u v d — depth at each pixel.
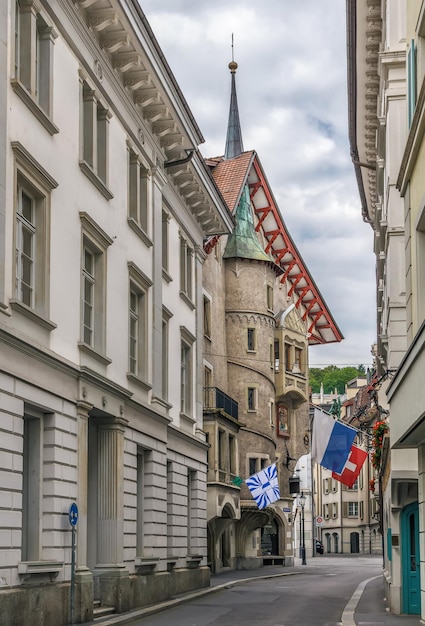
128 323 25.92
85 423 21.47
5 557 16.78
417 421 15.52
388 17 24.44
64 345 20.55
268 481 43.88
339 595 30.66
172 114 28.48
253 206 58.22
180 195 33.47
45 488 19.44
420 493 18.70
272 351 55.47
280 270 57.94
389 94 24.34
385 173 26.67
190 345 34.66
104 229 23.88
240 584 37.78
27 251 19.33
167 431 30.16
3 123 17.44
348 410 105.00
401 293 24.78
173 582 29.12
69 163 21.33
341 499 104.06
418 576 23.58
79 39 22.23
